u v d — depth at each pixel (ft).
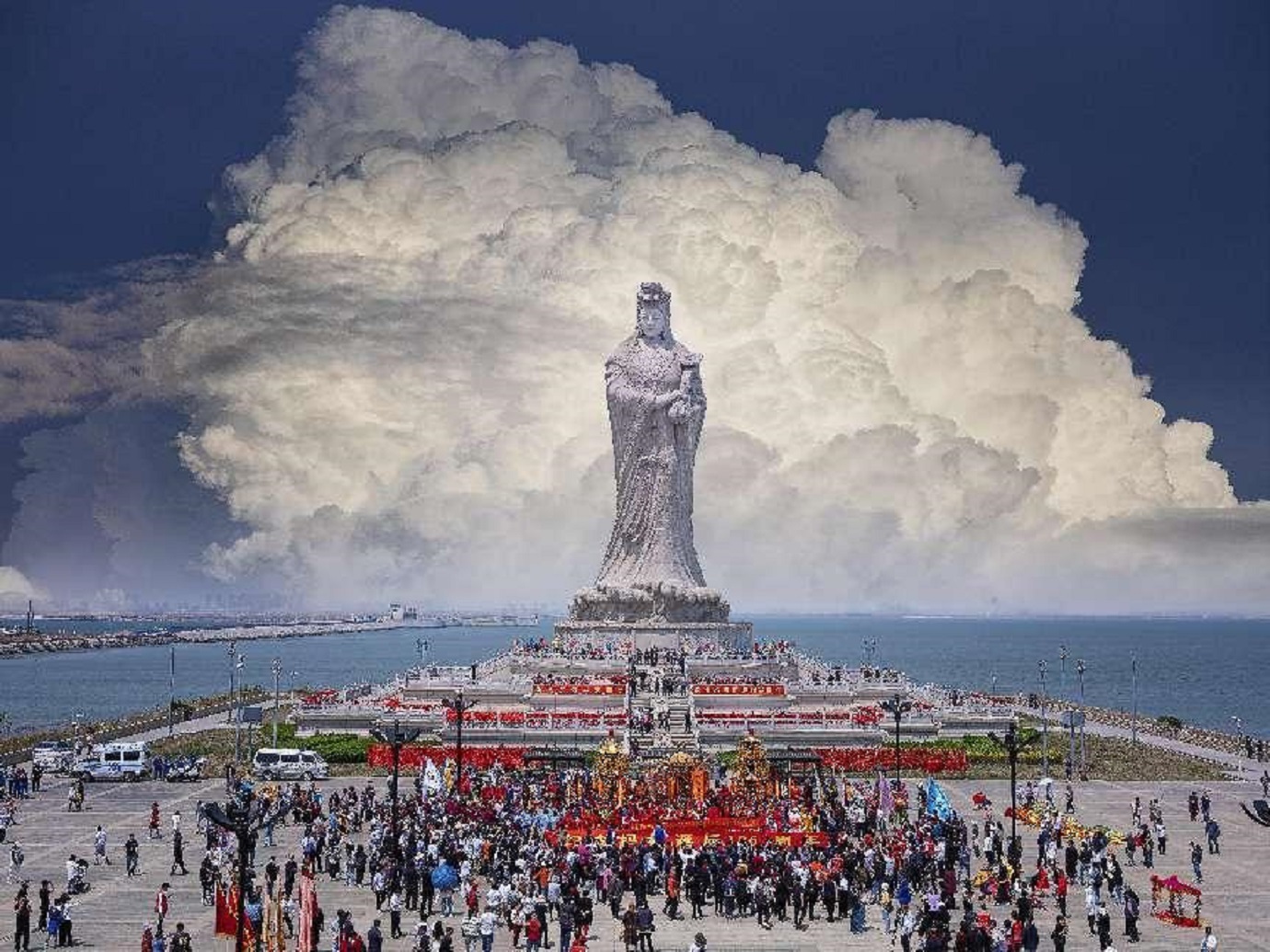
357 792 348.38
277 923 200.34
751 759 323.78
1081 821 317.42
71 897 244.42
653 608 573.33
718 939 217.36
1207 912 238.27
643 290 595.47
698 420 592.60
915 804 332.80
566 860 239.91
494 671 543.39
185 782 378.73
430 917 232.73
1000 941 197.26
